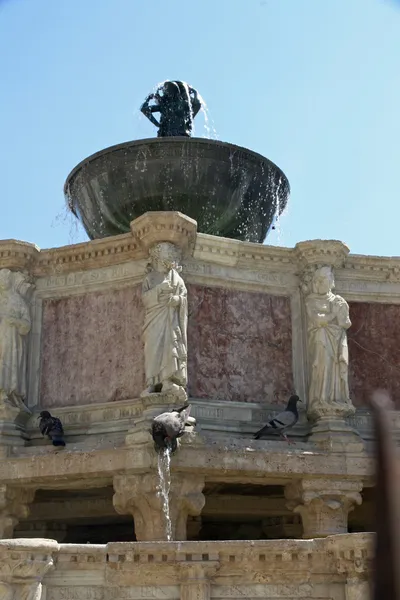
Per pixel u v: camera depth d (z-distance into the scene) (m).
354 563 8.45
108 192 16.14
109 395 13.52
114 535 15.80
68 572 8.84
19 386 13.60
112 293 14.05
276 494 14.30
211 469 12.05
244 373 13.84
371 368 14.42
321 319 13.60
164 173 15.80
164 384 12.55
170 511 11.93
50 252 14.36
